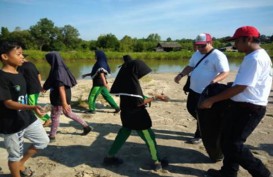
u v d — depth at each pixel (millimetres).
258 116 3705
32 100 5625
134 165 4723
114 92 4344
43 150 5266
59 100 5512
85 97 10016
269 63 3635
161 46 86062
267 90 3689
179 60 56031
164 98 4340
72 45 82188
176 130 6520
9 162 3816
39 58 45812
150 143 4414
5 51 3529
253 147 5496
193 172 4508
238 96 3705
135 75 4230
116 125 6891
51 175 4363
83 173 4414
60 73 5375
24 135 3922
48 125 6723
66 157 5000
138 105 4215
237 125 3738
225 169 4207
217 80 4863
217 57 5094
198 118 4496
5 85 3480
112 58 57844
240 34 3617
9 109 3619
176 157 5051
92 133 6262
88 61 48719
